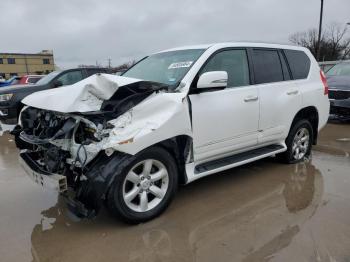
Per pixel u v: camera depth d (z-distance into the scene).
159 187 3.53
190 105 3.61
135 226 3.38
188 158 3.67
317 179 4.66
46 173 3.24
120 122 3.11
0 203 4.00
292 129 5.11
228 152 4.19
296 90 4.95
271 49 4.82
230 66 4.20
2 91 7.89
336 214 3.59
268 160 5.53
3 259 2.89
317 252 2.88
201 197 4.07
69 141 3.27
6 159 5.85
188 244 3.06
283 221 3.45
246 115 4.21
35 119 3.83
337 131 8.05
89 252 2.97
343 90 8.62
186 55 4.18
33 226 3.45
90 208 3.05
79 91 3.23
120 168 3.06
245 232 3.24
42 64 76.38
